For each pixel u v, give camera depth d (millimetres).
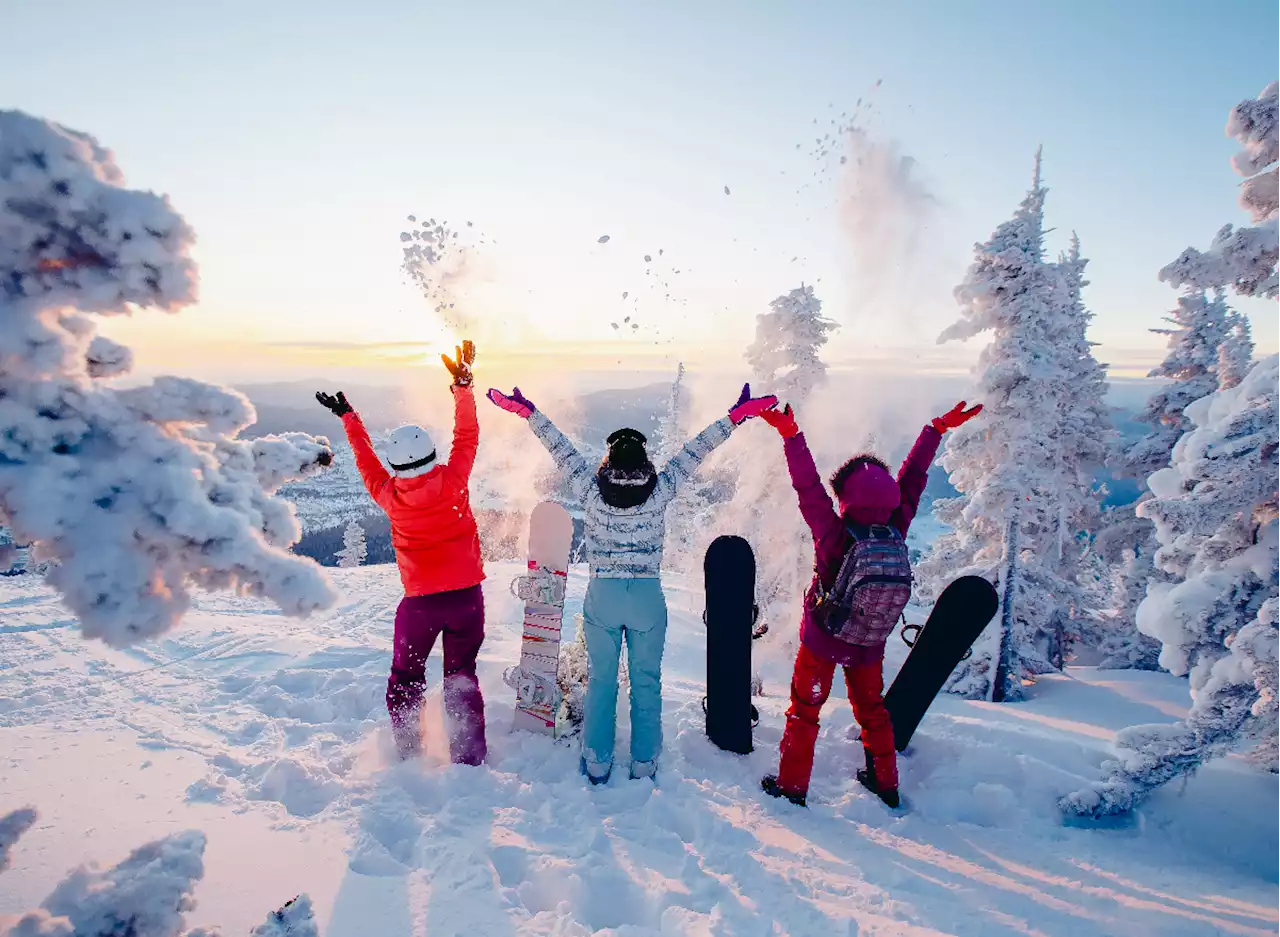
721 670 4273
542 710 4324
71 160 1561
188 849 1807
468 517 3932
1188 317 13359
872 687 3855
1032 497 9133
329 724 4375
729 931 2525
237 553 1751
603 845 3119
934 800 3979
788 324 8570
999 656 8836
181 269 1689
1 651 5605
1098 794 3793
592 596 3867
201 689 4961
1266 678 3652
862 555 3494
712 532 9102
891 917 2744
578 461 4059
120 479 1668
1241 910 2916
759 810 3691
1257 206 4961
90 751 3795
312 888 2615
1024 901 2918
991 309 9375
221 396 1923
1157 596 4488
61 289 1615
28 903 2393
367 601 7887
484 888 2686
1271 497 4238
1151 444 13258
